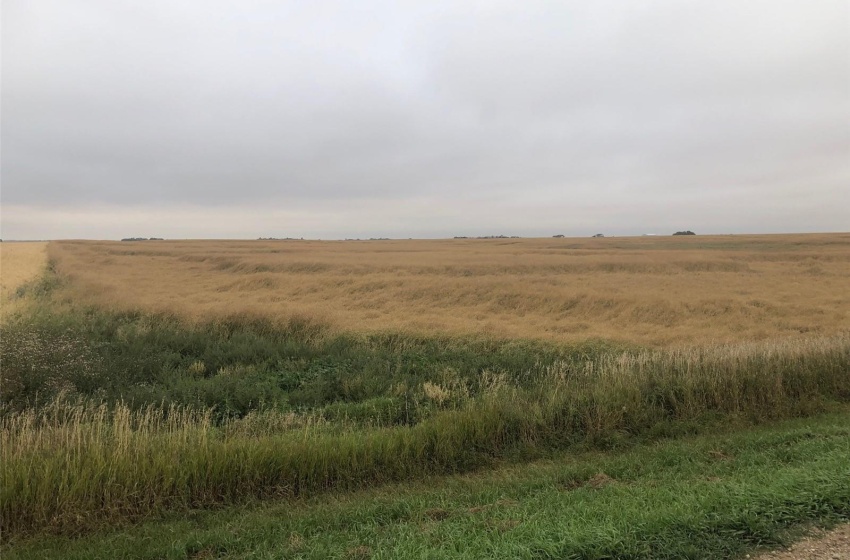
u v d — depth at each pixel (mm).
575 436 6848
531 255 47062
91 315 16844
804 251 48875
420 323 16469
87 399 8188
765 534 3479
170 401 8211
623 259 40031
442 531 3877
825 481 4211
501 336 14570
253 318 15688
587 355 12297
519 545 3369
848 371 9078
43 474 4664
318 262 38812
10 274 32969
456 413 6859
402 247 68562
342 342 13922
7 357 8484
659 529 3541
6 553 4062
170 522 4629
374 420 7738
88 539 4324
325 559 3520
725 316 19000
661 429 7133
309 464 5426
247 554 3799
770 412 7840
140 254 55156
